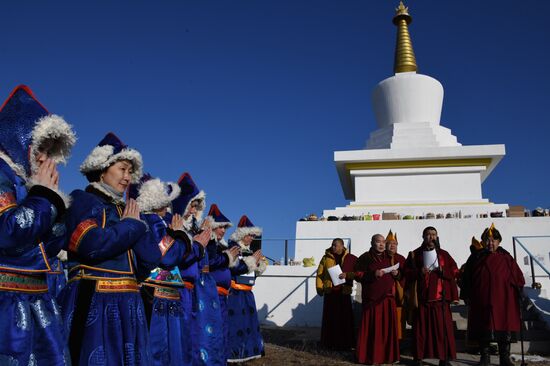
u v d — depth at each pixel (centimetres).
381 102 1878
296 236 1434
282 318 1258
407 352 885
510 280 738
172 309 466
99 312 344
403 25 2028
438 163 1602
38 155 301
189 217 577
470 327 768
